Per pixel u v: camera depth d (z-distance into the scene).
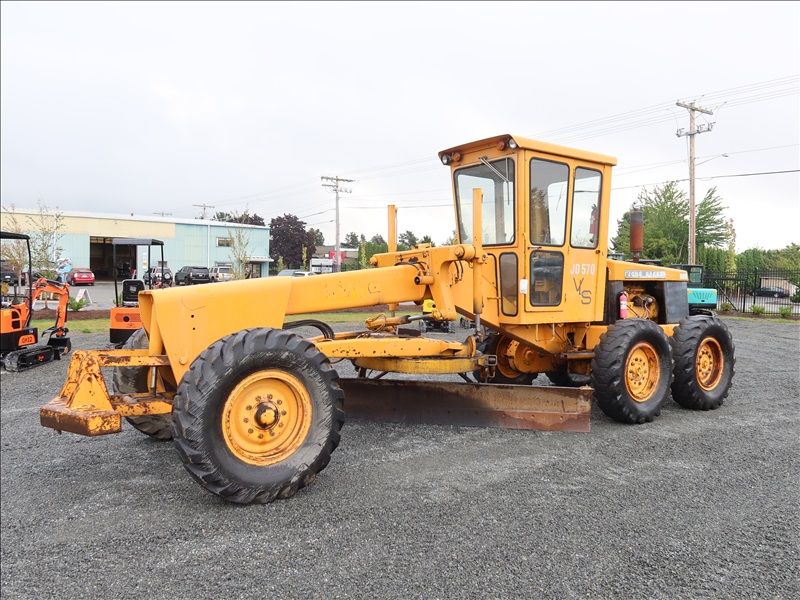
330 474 4.15
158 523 3.42
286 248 58.53
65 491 3.95
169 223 43.75
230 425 3.52
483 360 5.12
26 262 18.11
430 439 4.99
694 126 25.17
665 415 5.94
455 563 2.94
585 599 2.65
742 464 4.43
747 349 11.35
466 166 5.70
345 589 2.72
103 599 2.68
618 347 5.34
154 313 3.82
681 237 31.14
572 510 3.56
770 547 3.14
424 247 5.75
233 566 2.93
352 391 5.50
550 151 5.30
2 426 5.70
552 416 5.06
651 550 3.09
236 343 3.50
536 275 5.35
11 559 3.05
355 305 4.60
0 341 8.91
